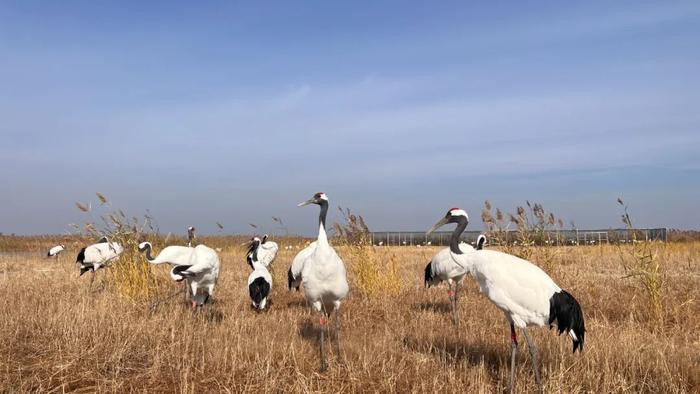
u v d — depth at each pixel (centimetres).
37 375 648
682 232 3862
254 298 1072
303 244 2545
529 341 659
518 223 1338
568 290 1270
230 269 1884
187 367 681
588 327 920
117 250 1247
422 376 695
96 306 1026
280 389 641
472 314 1086
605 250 2106
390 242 3922
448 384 662
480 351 801
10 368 677
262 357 750
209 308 1079
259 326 955
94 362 705
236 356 741
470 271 730
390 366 719
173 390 640
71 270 1798
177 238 1750
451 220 770
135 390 635
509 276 664
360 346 827
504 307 670
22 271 1755
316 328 973
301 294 1399
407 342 859
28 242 3347
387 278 1319
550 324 659
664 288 1199
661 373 682
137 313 1044
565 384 638
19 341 787
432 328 964
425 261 2122
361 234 1342
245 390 634
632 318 975
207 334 880
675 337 874
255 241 1427
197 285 1082
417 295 1330
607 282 1395
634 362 711
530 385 657
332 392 645
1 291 1238
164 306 1117
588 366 686
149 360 720
